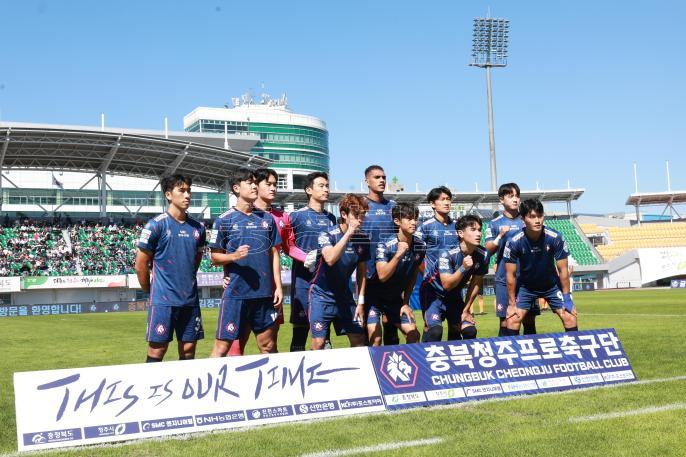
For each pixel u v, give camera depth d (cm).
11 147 3653
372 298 774
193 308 681
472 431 505
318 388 591
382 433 509
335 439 495
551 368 679
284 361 591
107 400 533
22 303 4031
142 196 6034
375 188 796
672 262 5719
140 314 3234
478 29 5419
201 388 560
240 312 696
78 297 4150
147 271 677
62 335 1750
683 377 721
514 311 836
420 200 5397
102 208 3969
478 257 780
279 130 9900
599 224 7369
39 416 512
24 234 4412
